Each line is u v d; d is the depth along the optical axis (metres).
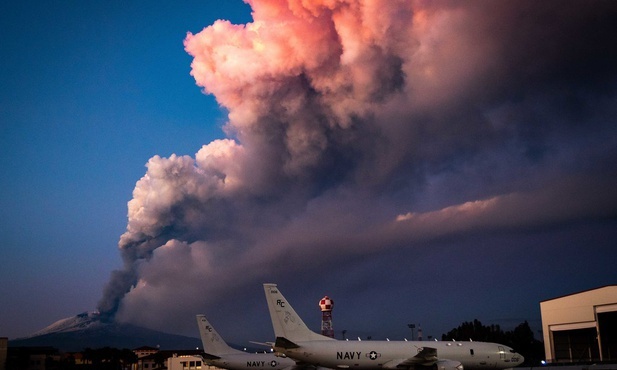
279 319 68.94
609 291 85.62
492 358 74.75
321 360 67.56
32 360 156.38
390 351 69.31
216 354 90.94
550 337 93.12
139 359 191.38
